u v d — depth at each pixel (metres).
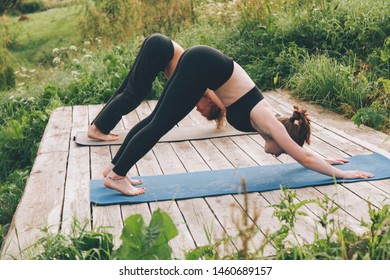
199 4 11.23
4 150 7.34
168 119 4.09
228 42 8.75
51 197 4.39
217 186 4.43
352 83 6.69
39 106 8.41
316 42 7.98
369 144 5.36
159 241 2.94
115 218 3.96
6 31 16.58
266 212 3.97
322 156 5.10
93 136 5.71
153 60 5.16
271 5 8.93
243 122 4.24
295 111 4.31
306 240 3.54
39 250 3.49
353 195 4.21
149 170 4.90
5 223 5.62
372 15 7.80
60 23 22.16
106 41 11.66
